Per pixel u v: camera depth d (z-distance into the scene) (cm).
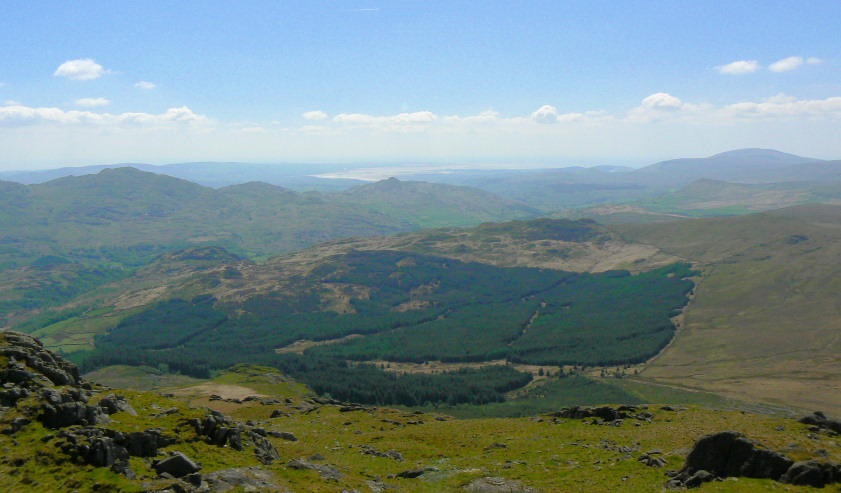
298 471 7375
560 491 7319
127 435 6675
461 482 7894
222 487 6106
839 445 8275
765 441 7962
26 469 5938
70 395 7400
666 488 7031
